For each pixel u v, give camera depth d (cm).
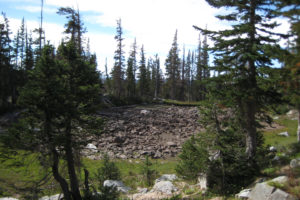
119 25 5169
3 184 1452
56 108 899
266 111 1326
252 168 1174
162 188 1445
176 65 6675
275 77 1034
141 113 4609
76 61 1073
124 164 2202
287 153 1396
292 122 3494
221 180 1181
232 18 1262
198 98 7644
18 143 909
